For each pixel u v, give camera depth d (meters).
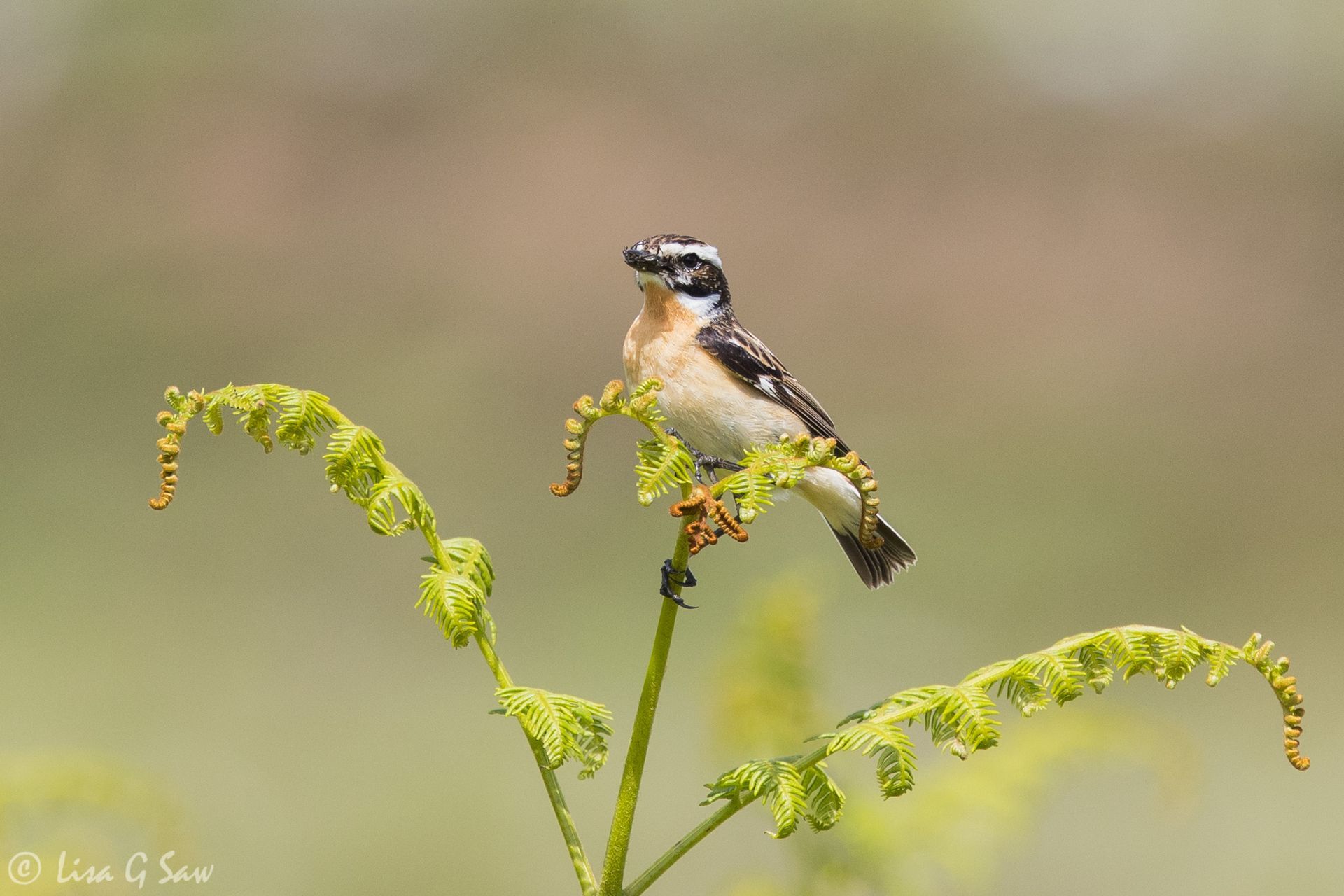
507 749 10.12
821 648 6.33
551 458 18.70
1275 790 10.33
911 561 7.16
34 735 9.66
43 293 22.50
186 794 8.82
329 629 12.73
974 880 5.50
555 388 21.58
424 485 17.59
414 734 10.27
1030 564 16.50
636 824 9.22
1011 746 5.73
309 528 14.89
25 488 15.34
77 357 20.39
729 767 6.03
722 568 14.90
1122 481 19.23
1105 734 5.62
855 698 12.10
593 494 17.33
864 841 5.52
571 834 3.35
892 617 14.30
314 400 3.62
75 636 11.70
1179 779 5.65
